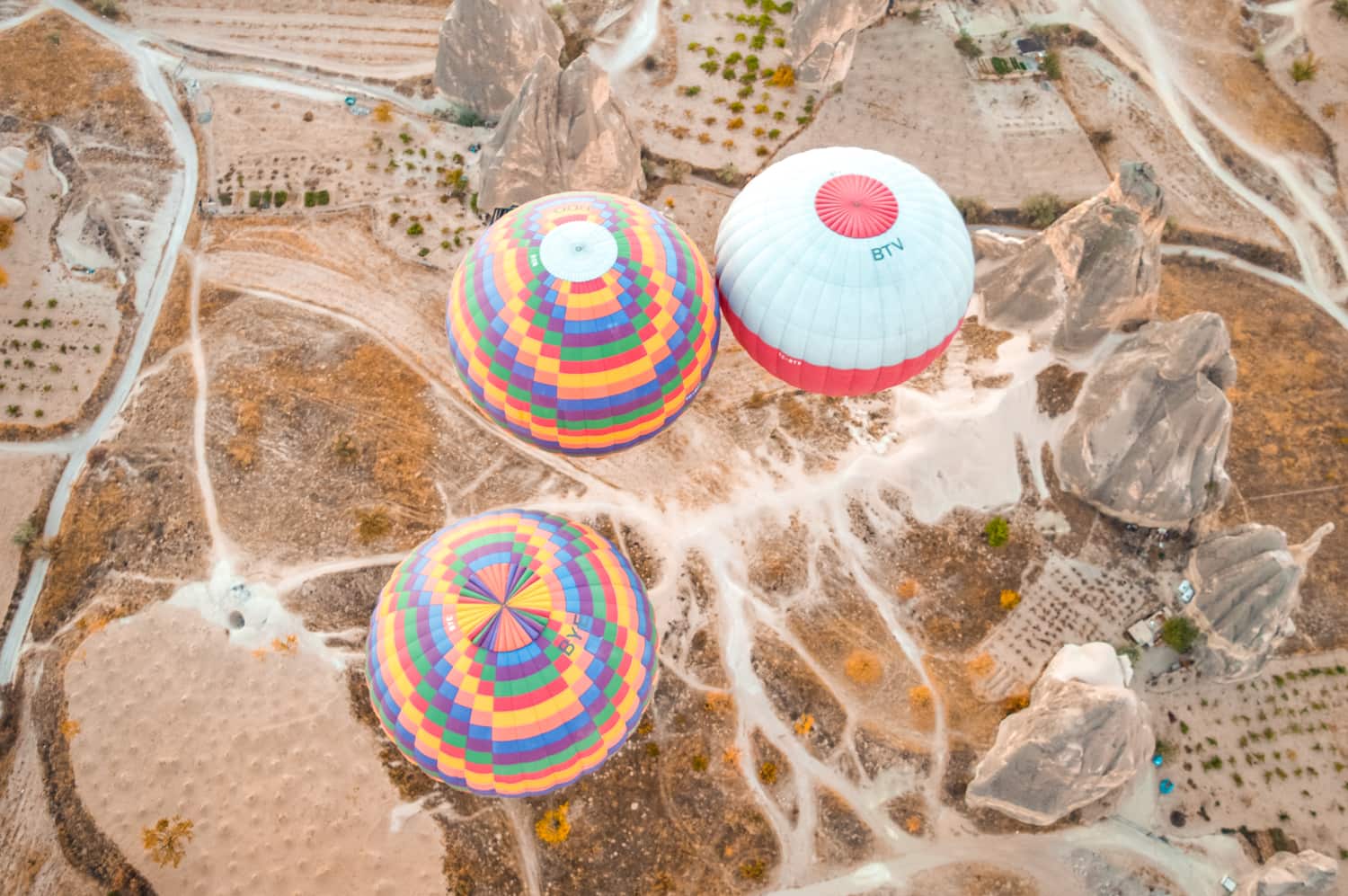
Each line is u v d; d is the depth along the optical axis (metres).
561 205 43.84
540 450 53.91
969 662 47.72
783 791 44.69
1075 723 39.78
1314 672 48.06
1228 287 61.44
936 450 51.16
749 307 43.75
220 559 50.47
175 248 61.91
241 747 45.88
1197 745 46.09
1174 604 48.88
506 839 43.75
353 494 52.44
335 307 59.25
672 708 46.44
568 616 37.34
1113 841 43.97
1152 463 48.00
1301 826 44.34
